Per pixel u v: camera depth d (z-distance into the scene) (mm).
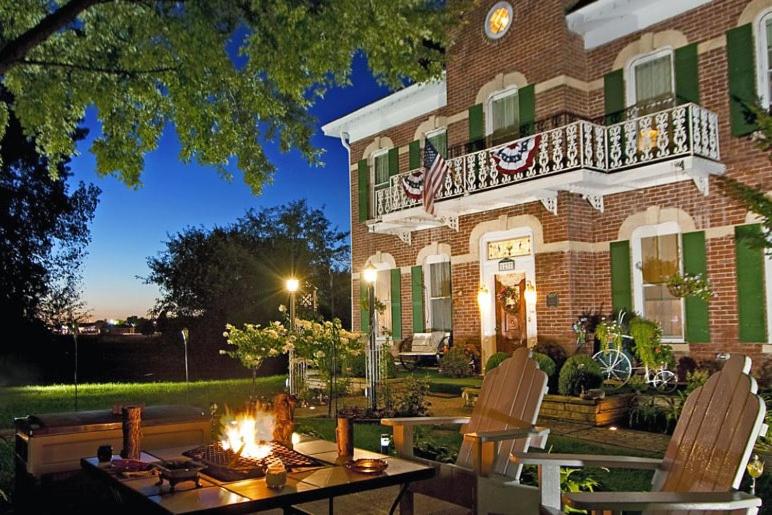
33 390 16609
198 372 26422
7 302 24016
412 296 17125
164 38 8008
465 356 14398
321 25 7699
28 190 24000
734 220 11203
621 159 12164
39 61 7312
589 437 8625
